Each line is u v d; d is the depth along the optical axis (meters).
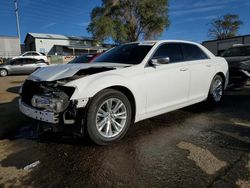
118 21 41.62
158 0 41.69
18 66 19.59
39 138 4.10
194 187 2.65
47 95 3.61
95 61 4.89
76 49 47.72
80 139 3.99
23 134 4.34
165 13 43.22
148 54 4.39
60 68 4.16
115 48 5.29
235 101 6.57
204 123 4.72
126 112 3.91
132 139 3.97
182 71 4.79
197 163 3.16
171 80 4.57
